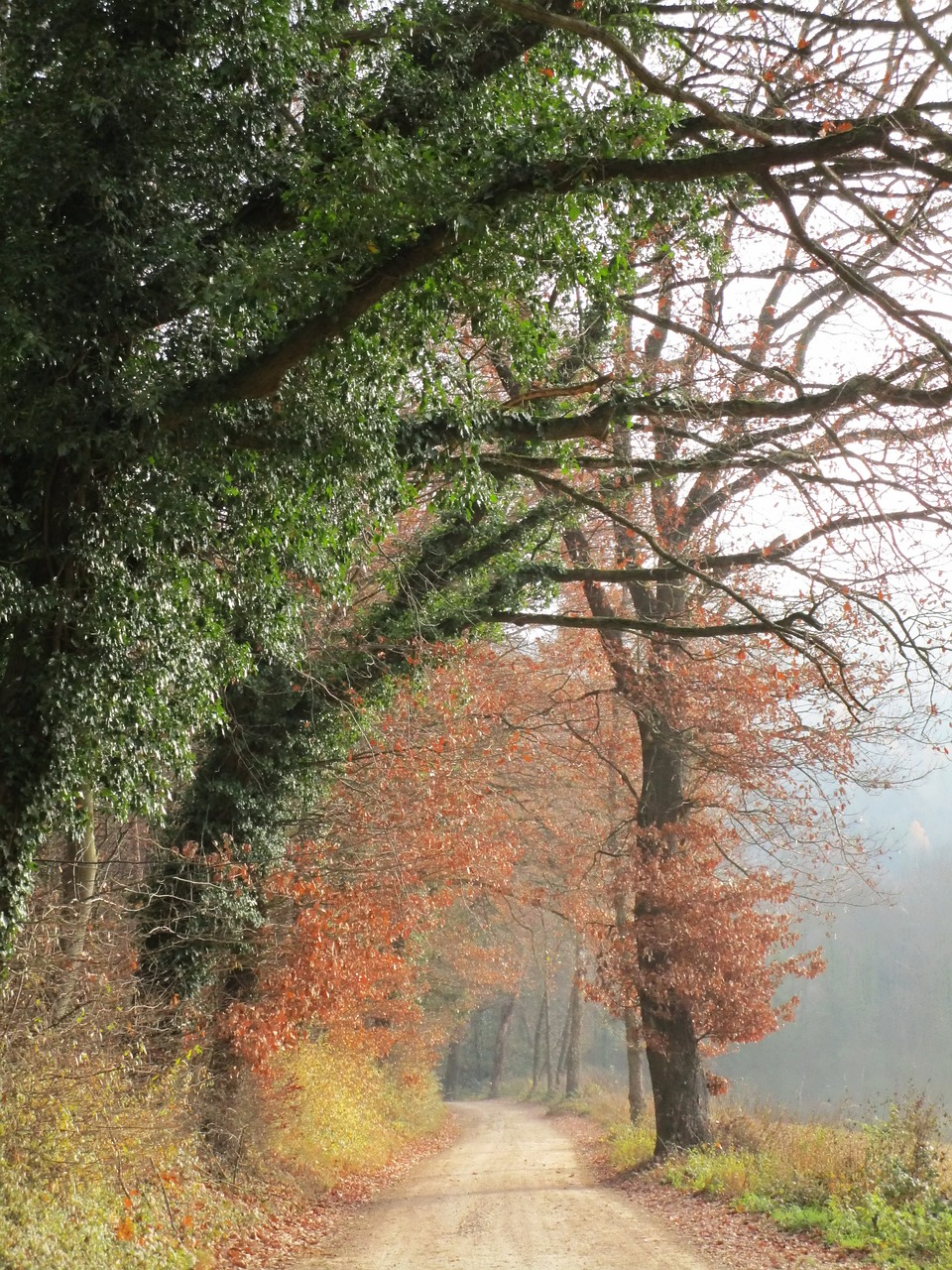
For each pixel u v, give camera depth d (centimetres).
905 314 790
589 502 1195
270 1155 1557
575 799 2533
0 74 878
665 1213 1301
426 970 3089
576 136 838
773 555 1461
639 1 978
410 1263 1023
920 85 755
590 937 2062
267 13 892
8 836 874
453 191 802
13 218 845
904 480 1161
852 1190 1171
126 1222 875
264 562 1064
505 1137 3036
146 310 897
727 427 1481
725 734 1875
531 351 963
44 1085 935
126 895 1462
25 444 859
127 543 927
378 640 1573
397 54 959
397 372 963
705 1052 2002
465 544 1595
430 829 1664
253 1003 1572
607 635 1967
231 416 923
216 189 933
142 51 873
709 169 788
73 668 904
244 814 1534
